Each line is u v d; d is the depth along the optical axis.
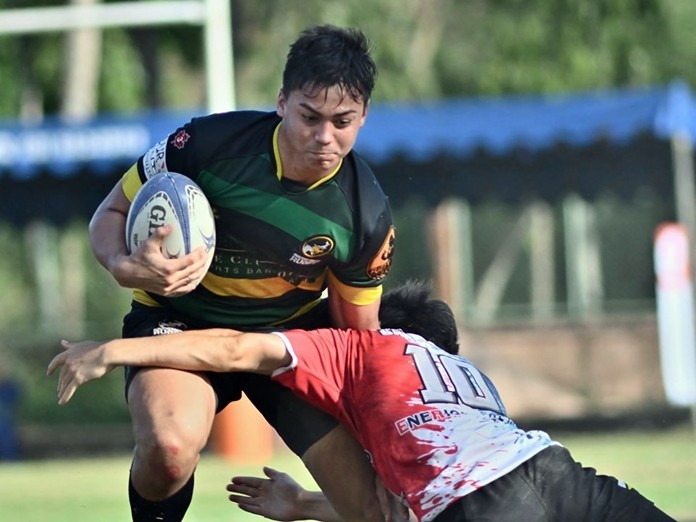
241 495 23.98
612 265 87.69
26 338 86.62
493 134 60.47
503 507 18.73
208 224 20.14
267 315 22.00
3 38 107.75
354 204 20.83
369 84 19.58
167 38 102.94
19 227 69.50
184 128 21.06
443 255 73.44
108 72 111.00
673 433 63.53
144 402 19.83
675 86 62.00
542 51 103.94
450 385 20.28
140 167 21.22
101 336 88.00
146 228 19.94
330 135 19.52
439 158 62.66
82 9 60.88
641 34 102.50
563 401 69.88
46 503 41.12
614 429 66.81
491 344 70.94
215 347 20.11
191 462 19.83
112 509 39.09
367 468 21.28
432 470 19.22
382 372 20.39
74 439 75.50
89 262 101.12
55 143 62.00
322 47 19.44
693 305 65.31
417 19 111.75
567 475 19.17
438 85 112.88
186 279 19.89
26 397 82.06
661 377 70.00
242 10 99.62
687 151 63.81
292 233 20.75
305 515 23.42
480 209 97.75
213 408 20.50
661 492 39.38
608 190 64.62
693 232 65.81
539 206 80.56
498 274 100.19
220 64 60.69
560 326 71.12
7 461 66.06
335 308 22.12
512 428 19.91
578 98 61.84
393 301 22.55
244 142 20.62
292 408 21.45
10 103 110.31
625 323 71.06
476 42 113.44
